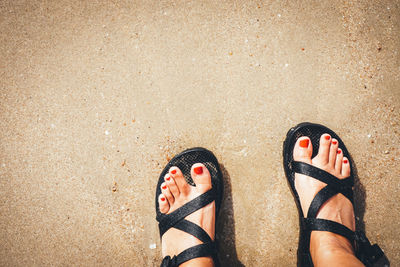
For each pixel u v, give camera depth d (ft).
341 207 2.18
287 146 2.26
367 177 2.29
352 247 2.13
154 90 2.32
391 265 2.27
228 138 2.31
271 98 2.30
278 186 2.29
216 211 2.24
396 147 2.29
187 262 2.12
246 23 2.31
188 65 2.32
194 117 2.31
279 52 2.31
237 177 2.30
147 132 2.32
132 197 2.32
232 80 2.31
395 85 2.29
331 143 2.21
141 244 2.31
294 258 2.29
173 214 2.19
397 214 2.28
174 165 2.28
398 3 2.30
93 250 2.32
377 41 2.30
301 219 2.24
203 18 2.32
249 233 2.29
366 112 2.30
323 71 2.30
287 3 2.31
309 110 2.30
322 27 2.31
